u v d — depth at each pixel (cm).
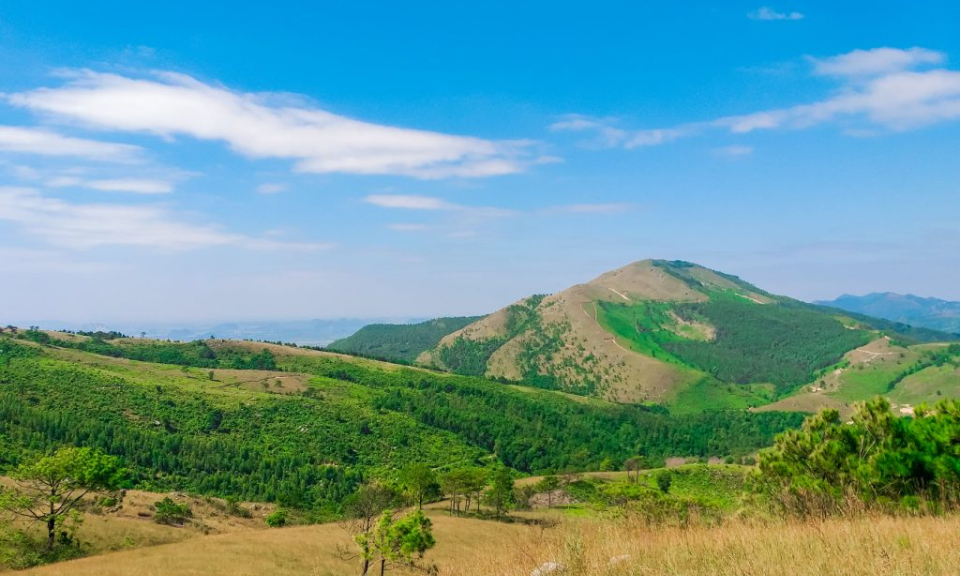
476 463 17962
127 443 13162
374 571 3750
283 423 17562
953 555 673
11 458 10719
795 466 1630
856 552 714
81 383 16538
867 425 1653
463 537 6262
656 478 13300
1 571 4028
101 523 5516
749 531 955
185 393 18050
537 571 920
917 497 1389
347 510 4906
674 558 802
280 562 4525
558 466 19575
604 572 826
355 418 19450
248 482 13388
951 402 1634
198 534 6262
